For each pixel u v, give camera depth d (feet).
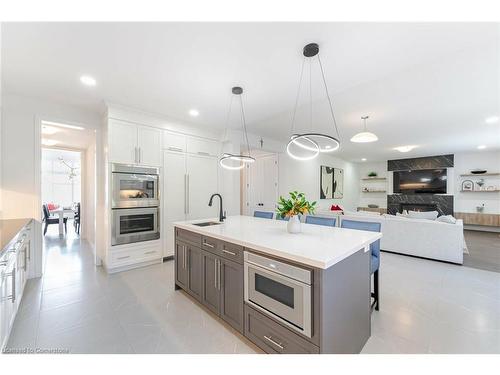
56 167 26.94
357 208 31.65
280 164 19.65
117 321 6.73
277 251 4.86
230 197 15.24
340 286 4.72
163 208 12.36
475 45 6.31
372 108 11.41
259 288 5.49
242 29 5.71
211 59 7.04
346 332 4.96
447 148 21.62
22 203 9.68
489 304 7.77
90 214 16.03
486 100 10.36
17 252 6.70
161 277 10.15
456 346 5.66
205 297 7.29
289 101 10.46
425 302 7.91
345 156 26.94
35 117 9.95
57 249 14.48
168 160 12.58
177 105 10.89
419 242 12.86
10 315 5.90
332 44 6.29
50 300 7.96
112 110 10.61
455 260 11.82
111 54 6.75
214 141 14.88
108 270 10.46
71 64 7.29
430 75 8.07
